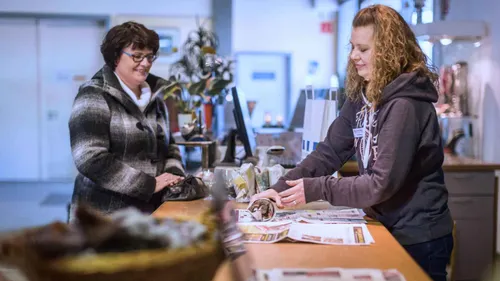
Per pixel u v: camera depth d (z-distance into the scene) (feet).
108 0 24.11
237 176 7.03
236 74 25.54
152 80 8.06
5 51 24.36
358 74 6.16
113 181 6.99
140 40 7.22
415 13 15.93
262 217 6.01
